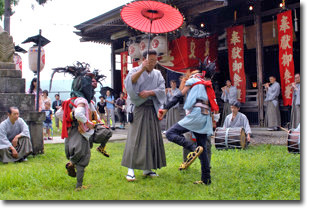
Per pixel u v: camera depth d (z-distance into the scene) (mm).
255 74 14828
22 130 6000
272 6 12703
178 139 3938
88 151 3930
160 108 4332
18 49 11734
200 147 3848
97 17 13578
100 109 12789
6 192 3789
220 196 3416
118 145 7918
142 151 4188
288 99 10195
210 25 13742
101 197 3473
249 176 4191
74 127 3889
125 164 4254
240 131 6504
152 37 12477
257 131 9977
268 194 3482
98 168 5059
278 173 4277
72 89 4059
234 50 11492
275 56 14414
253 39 12742
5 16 13789
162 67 13430
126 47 16328
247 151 6223
